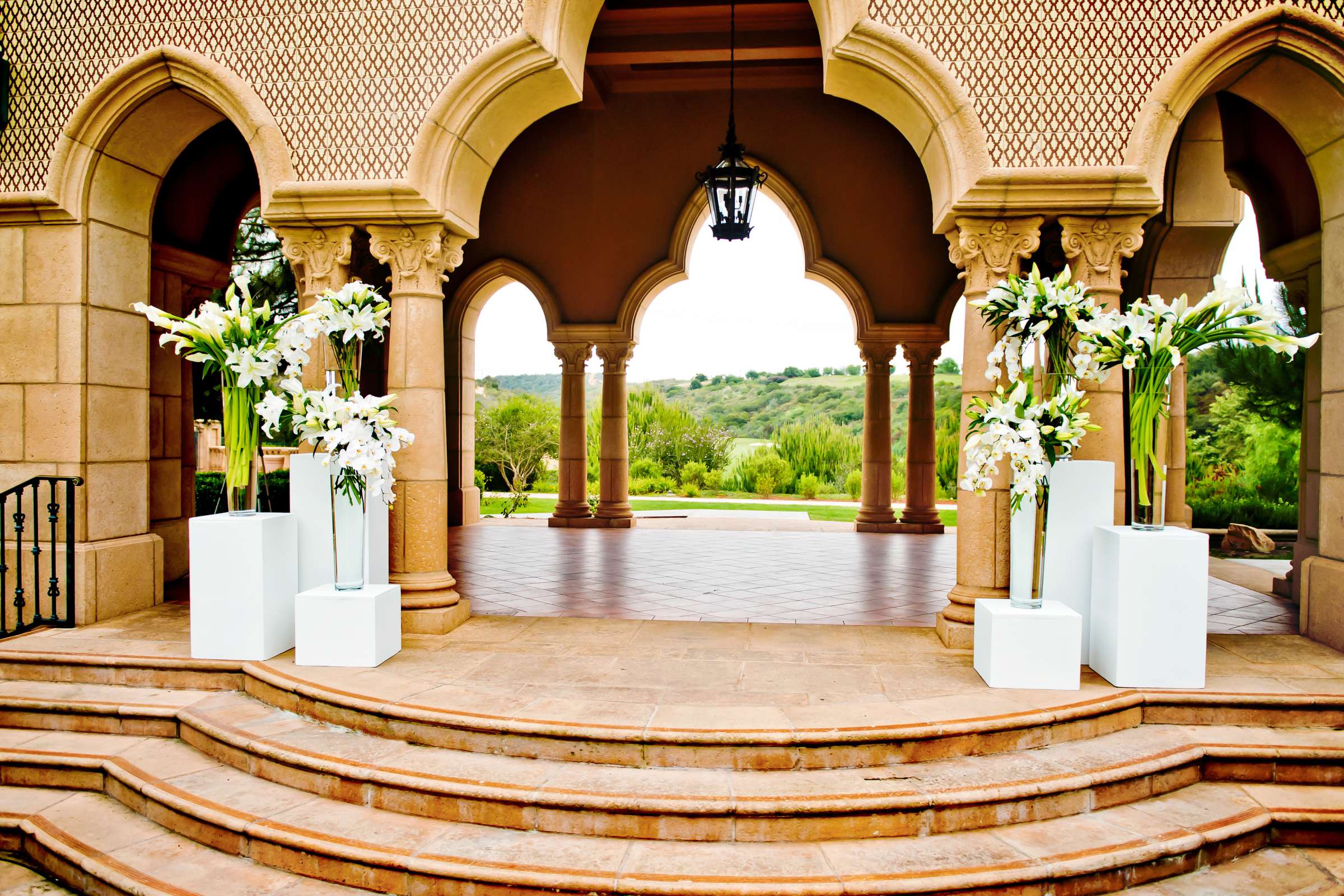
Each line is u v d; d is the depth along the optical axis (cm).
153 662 461
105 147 548
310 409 447
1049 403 416
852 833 323
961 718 372
